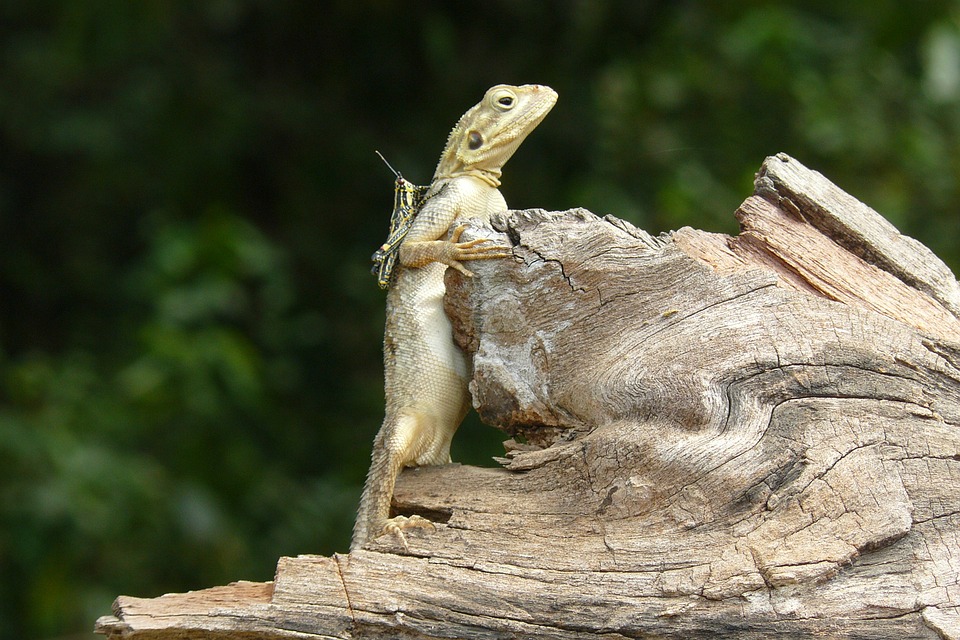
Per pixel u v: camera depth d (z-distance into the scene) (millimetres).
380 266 7289
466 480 6500
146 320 17422
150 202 18750
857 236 6598
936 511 5602
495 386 6570
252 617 5539
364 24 19031
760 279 6148
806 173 6785
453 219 7430
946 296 6488
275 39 19375
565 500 5984
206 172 18891
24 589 14281
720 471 5664
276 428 16906
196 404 15234
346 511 15734
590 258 6383
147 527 14391
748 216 6652
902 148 17203
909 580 5414
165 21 18156
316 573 5680
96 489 14203
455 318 6902
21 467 14117
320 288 18422
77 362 16500
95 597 13867
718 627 5348
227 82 18516
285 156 19125
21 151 18828
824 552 5406
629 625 5414
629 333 6223
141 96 18047
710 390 5855
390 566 5699
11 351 18453
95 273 18531
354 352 18000
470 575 5641
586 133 18297
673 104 17469
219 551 14516
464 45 19078
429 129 18797
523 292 6520
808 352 5895
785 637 5309
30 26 18922
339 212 18781
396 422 6992
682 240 6598
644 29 19125
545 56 19047
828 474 5602
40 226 18906
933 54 17656
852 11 19234
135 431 15375
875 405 5793
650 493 5738
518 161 18328
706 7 19172
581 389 6266
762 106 17594
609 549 5637
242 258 16094
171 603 5680
